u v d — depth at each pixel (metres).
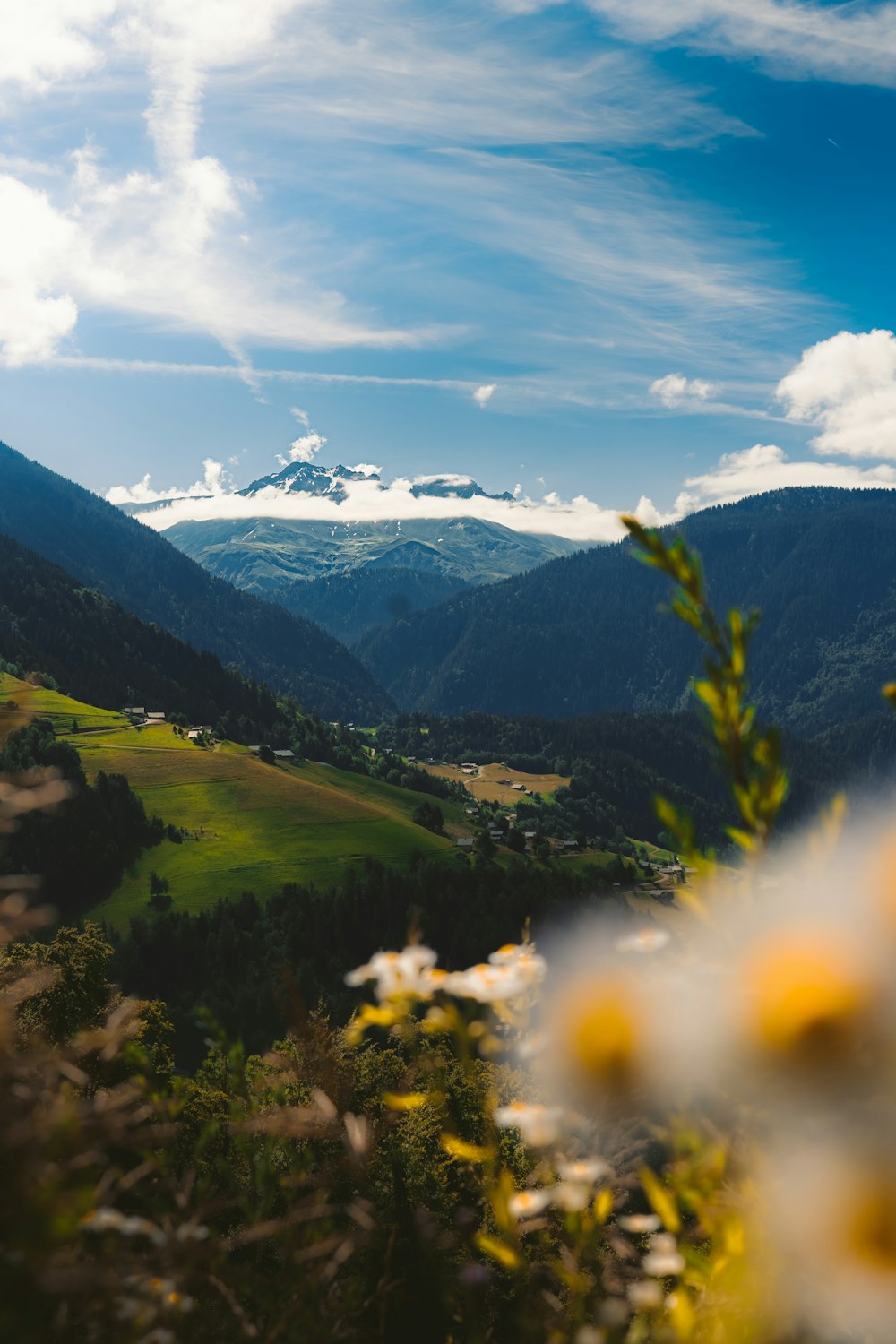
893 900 0.94
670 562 1.19
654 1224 1.21
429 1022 1.44
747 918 1.01
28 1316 1.43
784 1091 0.97
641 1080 1.08
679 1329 1.13
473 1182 1.69
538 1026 1.23
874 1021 0.94
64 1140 1.56
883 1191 0.93
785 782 1.08
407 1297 1.71
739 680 1.15
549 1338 1.43
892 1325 0.95
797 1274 1.00
